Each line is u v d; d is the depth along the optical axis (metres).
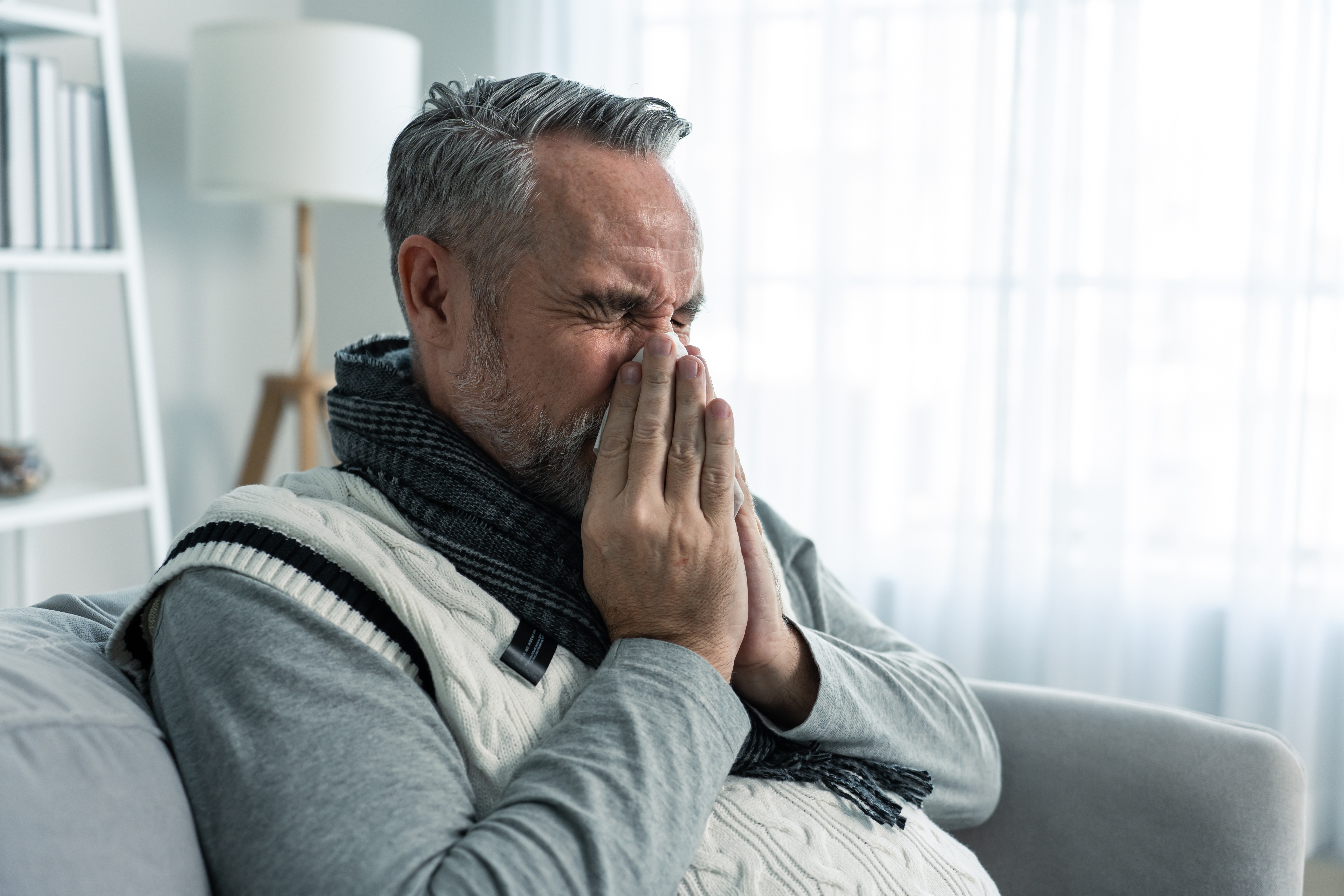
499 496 0.79
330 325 2.96
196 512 2.71
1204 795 1.05
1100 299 2.23
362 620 0.70
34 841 0.56
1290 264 2.07
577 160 0.77
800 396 2.48
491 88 0.82
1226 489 2.19
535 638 0.75
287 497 0.77
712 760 0.69
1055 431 2.26
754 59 2.43
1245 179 2.12
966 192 2.33
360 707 0.65
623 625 0.75
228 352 2.76
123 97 2.03
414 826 0.61
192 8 2.59
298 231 2.51
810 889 0.73
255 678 0.65
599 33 2.54
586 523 0.76
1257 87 2.08
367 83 2.31
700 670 0.72
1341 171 2.04
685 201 0.81
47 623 0.80
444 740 0.67
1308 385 2.08
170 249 2.59
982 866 0.93
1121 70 2.16
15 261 1.80
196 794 0.64
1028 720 1.14
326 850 0.59
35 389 2.29
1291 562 2.09
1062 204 2.23
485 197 0.78
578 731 0.68
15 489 1.92
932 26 2.29
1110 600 2.24
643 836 0.63
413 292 0.83
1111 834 1.08
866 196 2.40
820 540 2.44
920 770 0.88
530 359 0.78
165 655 0.70
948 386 2.37
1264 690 2.16
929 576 2.40
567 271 0.77
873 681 0.91
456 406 0.82
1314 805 2.12
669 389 0.75
